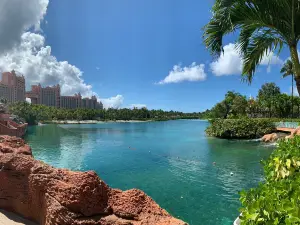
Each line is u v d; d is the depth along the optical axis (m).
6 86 117.81
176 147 29.92
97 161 21.61
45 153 26.61
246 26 6.45
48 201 3.76
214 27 6.31
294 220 1.86
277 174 3.71
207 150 26.78
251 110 65.62
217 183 13.88
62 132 57.94
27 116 80.44
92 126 90.00
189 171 16.92
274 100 63.09
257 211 2.29
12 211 4.92
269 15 6.07
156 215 3.61
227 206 10.48
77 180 3.77
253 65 7.01
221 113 73.56
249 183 13.78
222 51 6.46
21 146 7.15
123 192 3.98
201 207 10.43
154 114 169.50
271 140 32.56
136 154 25.08
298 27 6.14
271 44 6.77
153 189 13.02
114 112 152.50
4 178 5.13
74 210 3.52
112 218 3.51
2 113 45.06
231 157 22.09
